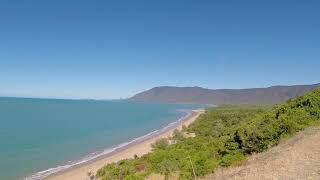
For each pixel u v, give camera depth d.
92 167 52.62
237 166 23.44
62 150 73.12
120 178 37.09
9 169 53.09
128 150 70.00
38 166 55.91
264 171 18.30
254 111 114.00
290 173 17.02
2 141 84.62
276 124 27.84
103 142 86.75
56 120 154.25
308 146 20.80
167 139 77.38
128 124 142.62
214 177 21.72
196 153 35.75
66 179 45.44
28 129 113.94
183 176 26.95
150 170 34.75
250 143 27.09
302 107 33.59
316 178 15.61
